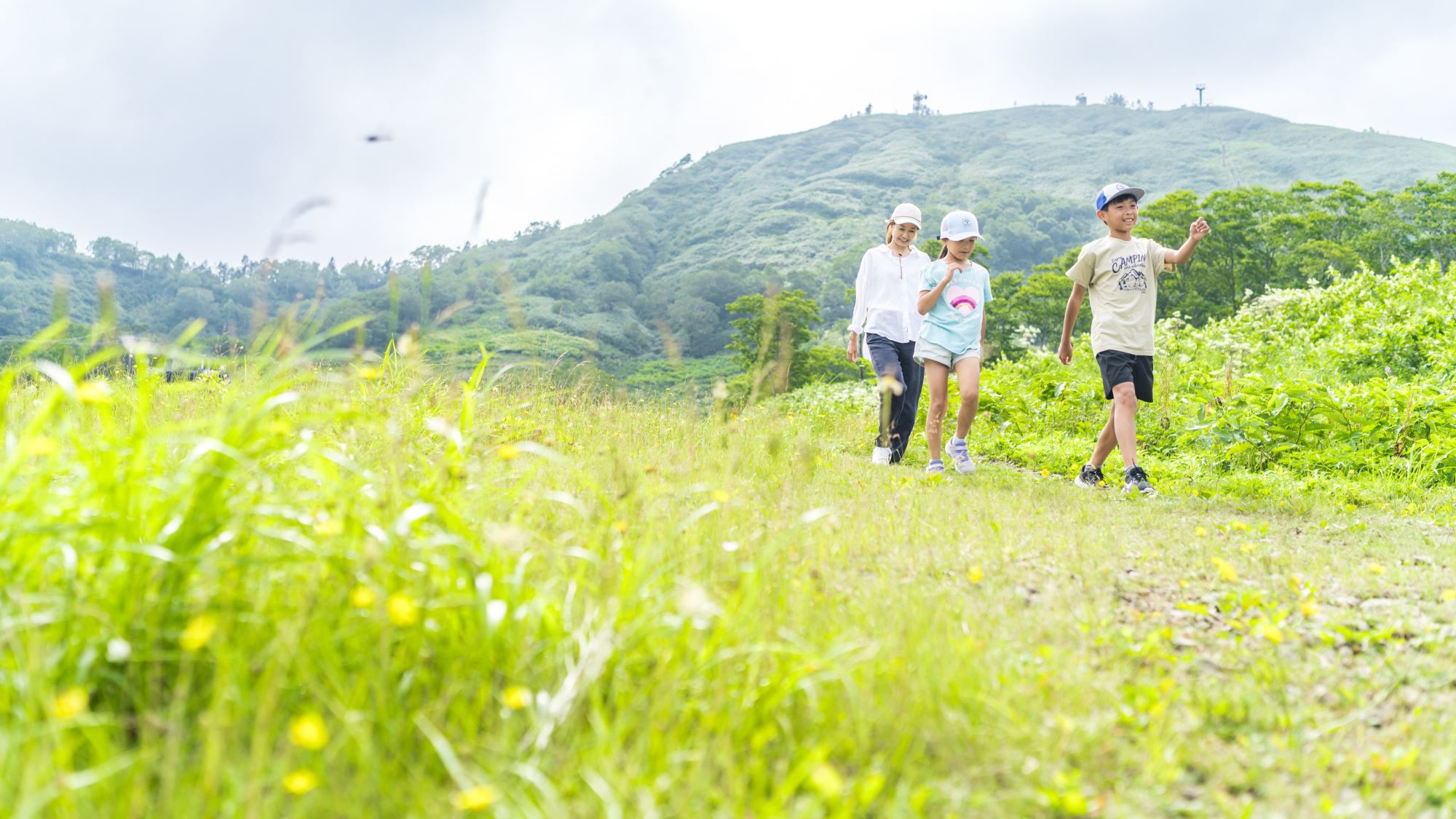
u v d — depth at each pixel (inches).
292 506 97.4
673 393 206.2
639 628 87.3
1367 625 125.3
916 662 92.0
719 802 70.7
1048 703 95.4
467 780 68.5
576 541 121.6
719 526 133.3
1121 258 253.6
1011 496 221.8
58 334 82.4
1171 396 374.6
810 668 83.9
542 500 138.2
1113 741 86.7
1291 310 585.0
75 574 79.0
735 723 79.8
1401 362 432.5
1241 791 81.7
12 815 58.4
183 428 86.4
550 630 88.1
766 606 103.7
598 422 233.9
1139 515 206.7
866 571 141.6
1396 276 562.6
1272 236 2236.7
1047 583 141.3
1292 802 79.4
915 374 311.6
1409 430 293.0
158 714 72.0
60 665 73.7
